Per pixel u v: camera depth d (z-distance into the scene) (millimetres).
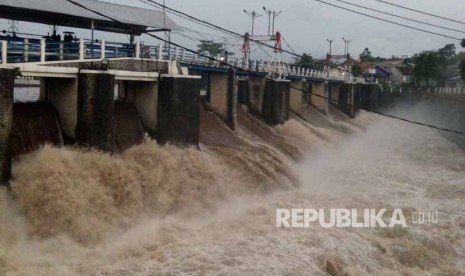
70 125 26438
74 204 21781
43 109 26547
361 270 20875
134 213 24094
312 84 65688
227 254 20250
